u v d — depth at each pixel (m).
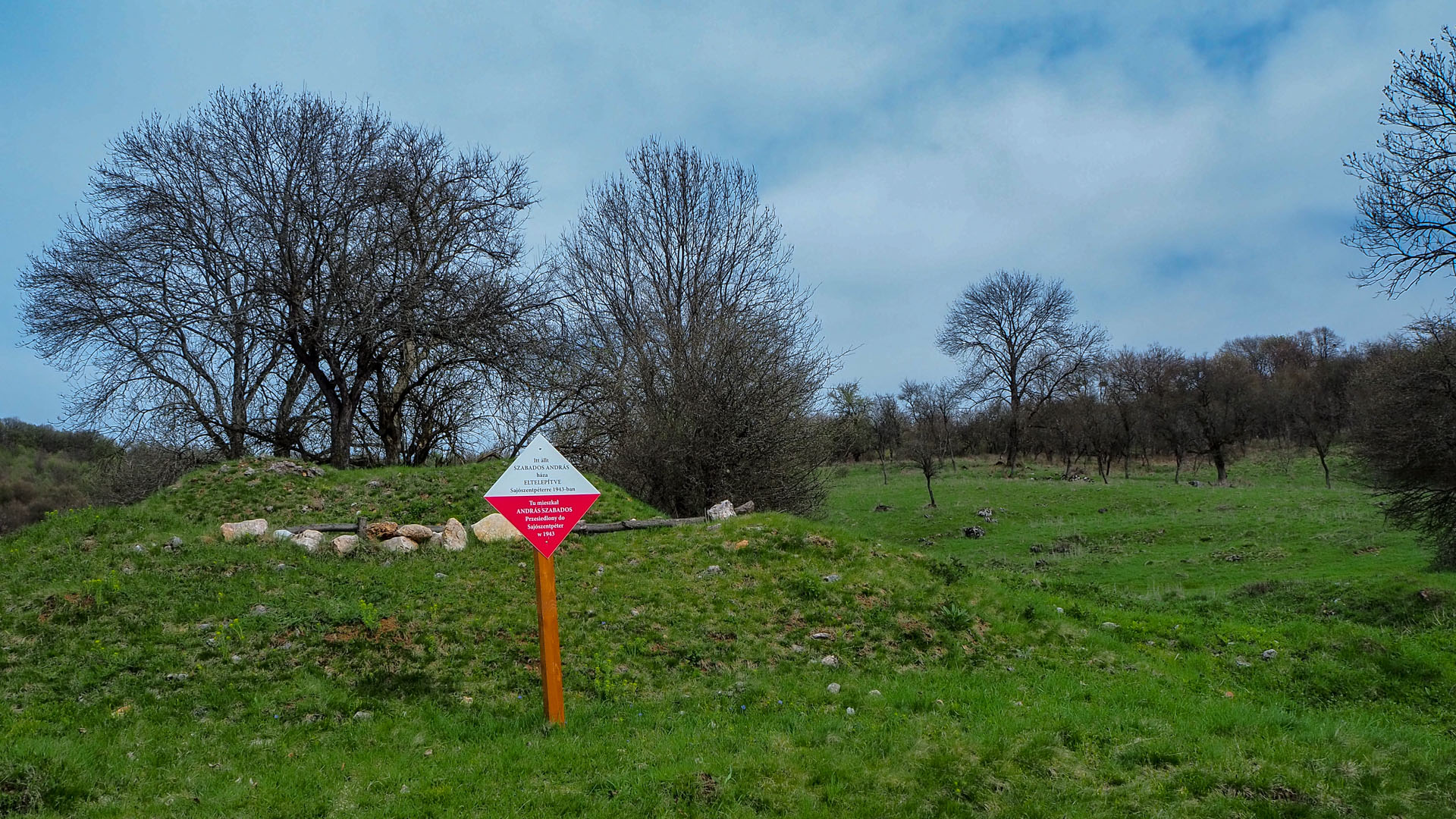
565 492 9.16
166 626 10.88
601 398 30.34
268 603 11.73
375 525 14.59
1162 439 64.62
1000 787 7.56
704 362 26.73
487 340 28.03
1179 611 18.83
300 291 26.58
